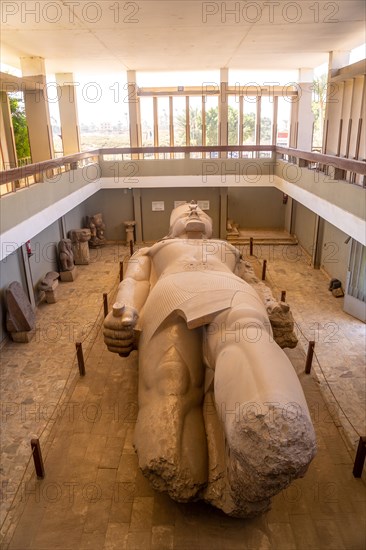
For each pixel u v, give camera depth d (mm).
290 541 3281
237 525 3393
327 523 3432
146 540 3291
